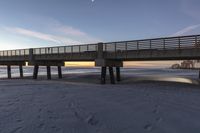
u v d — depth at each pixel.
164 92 21.20
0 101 15.44
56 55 44.44
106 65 36.28
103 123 10.32
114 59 36.62
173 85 31.36
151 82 36.62
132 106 13.95
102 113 12.10
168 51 29.70
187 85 31.70
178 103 15.06
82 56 39.78
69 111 12.51
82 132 9.12
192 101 15.92
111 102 15.27
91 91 21.41
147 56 31.67
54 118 11.03
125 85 31.17
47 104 14.45
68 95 18.52
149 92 20.98
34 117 11.18
